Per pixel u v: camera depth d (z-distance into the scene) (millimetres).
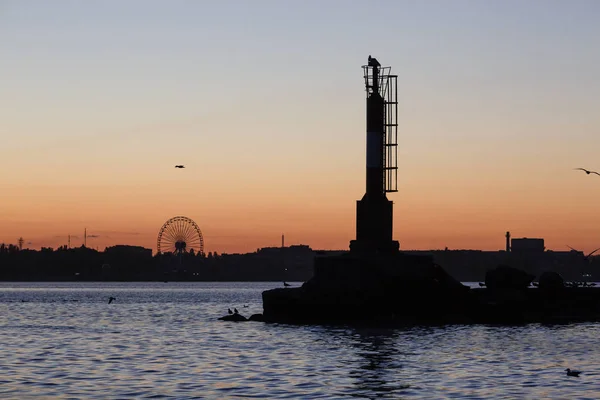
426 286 156500
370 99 162875
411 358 97562
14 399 69438
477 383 77688
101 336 132250
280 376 82562
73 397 70312
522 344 113375
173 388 74875
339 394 71875
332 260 159500
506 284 174125
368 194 163000
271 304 162875
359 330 138875
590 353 102125
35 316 193875
